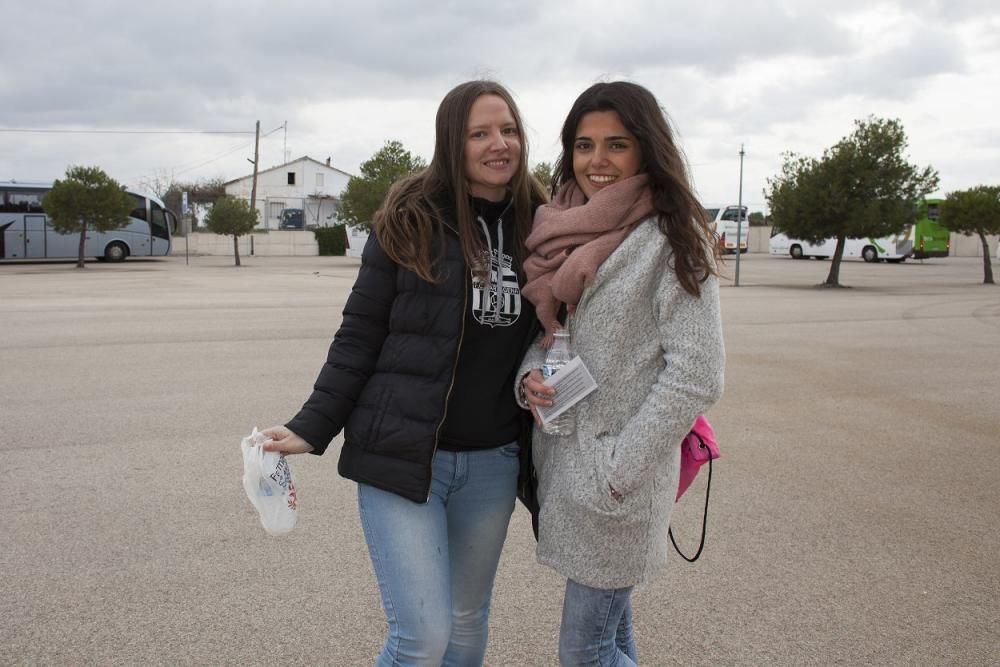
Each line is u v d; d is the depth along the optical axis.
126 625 3.10
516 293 2.25
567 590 2.20
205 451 5.42
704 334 1.96
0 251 33.72
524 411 2.32
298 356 9.39
